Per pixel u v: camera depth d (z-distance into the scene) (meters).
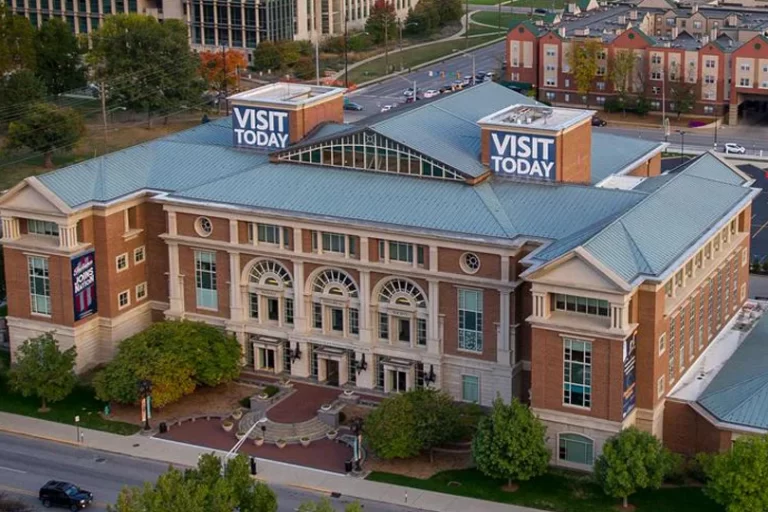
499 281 140.12
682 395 134.12
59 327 157.00
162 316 163.62
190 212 155.62
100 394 146.00
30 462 136.75
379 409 134.00
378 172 154.50
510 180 151.62
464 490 128.75
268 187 155.25
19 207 155.25
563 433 131.25
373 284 148.12
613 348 126.88
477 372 144.62
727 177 159.12
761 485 117.00
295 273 152.00
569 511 124.12
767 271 187.50
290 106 165.12
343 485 130.38
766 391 130.38
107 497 129.12
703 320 144.12
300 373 154.75
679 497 125.62
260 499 111.75
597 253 128.12
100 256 157.50
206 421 145.62
